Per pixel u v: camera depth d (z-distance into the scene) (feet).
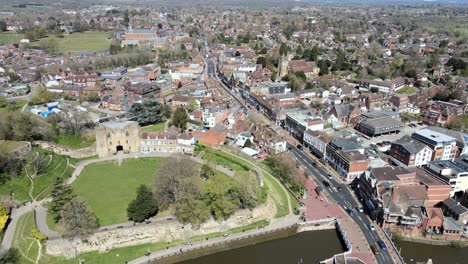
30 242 430.61
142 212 460.96
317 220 497.87
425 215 476.54
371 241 458.50
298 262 435.12
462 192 544.62
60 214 456.86
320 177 613.93
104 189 543.80
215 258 453.99
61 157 615.57
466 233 464.65
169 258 444.55
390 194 489.67
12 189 514.27
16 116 641.40
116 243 450.30
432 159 638.53
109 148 645.51
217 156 636.89
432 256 445.78
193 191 488.02
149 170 601.21
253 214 504.84
